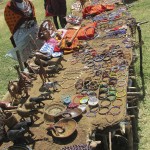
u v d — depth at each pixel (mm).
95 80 5602
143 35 10188
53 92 5438
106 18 8414
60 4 9867
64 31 7668
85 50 6848
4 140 4445
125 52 6441
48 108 4914
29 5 7281
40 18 14320
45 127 4562
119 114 4660
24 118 4676
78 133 4383
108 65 6066
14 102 5199
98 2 9805
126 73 5695
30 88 5621
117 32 7398
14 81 5387
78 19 8688
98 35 7500
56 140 4305
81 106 4910
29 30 7277
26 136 4418
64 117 4621
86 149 4012
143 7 12836
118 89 5270
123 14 8492
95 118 4641
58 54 6711
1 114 4488
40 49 6793
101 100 5051
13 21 7129
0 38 12969
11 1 7035
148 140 5906
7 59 10523
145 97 7113
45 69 6152
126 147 5504
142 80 7762
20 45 7188
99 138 5078
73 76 5891
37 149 4203
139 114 6598
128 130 4723
